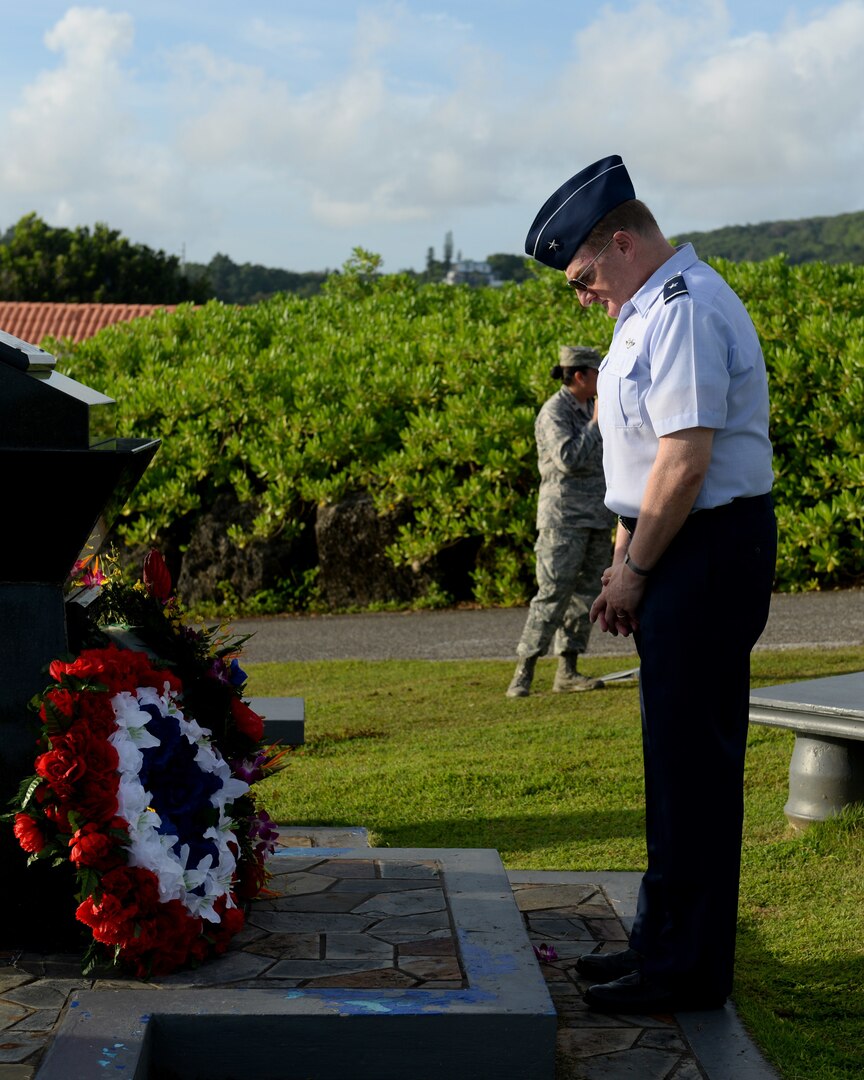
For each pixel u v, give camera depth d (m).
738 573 2.93
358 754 6.24
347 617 11.59
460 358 12.45
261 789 5.50
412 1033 2.61
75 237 43.72
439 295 15.53
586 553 7.41
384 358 12.81
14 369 2.84
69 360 14.05
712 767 2.96
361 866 3.66
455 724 6.82
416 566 11.74
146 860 2.79
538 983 2.78
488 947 2.99
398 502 11.85
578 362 7.13
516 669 8.09
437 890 3.43
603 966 3.23
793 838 4.36
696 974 3.01
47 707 2.81
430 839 4.71
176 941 2.82
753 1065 2.81
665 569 2.97
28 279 42.31
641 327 2.97
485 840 4.69
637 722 6.43
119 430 12.88
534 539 11.48
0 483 2.81
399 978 2.80
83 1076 2.33
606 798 5.17
